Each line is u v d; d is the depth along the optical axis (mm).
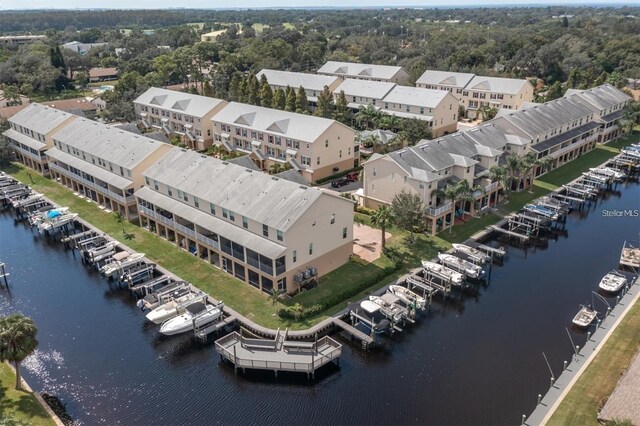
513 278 59781
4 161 100938
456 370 44531
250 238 56000
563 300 54875
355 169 95500
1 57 184875
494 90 130750
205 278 58938
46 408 39938
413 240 66375
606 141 109125
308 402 41688
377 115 115688
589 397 39406
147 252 65312
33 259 66625
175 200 67062
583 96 108062
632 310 50750
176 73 171250
